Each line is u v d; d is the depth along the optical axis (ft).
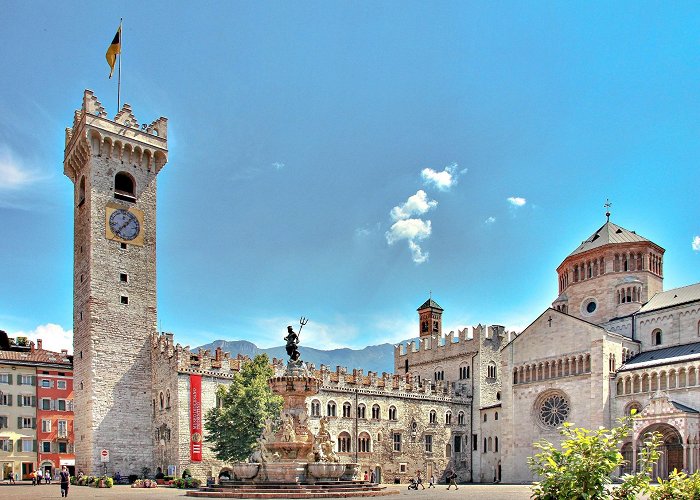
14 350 396.78
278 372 314.35
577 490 64.39
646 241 352.69
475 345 402.31
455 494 189.88
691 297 319.88
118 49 338.54
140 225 330.34
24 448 359.25
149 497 171.32
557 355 328.70
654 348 323.98
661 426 267.59
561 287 388.16
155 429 305.12
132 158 334.03
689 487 70.90
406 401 370.12
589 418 307.17
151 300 326.44
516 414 343.67
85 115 319.27
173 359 295.07
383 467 351.67
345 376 349.82
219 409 267.18
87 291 310.86
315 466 166.40
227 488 162.40
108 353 306.76
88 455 293.64
